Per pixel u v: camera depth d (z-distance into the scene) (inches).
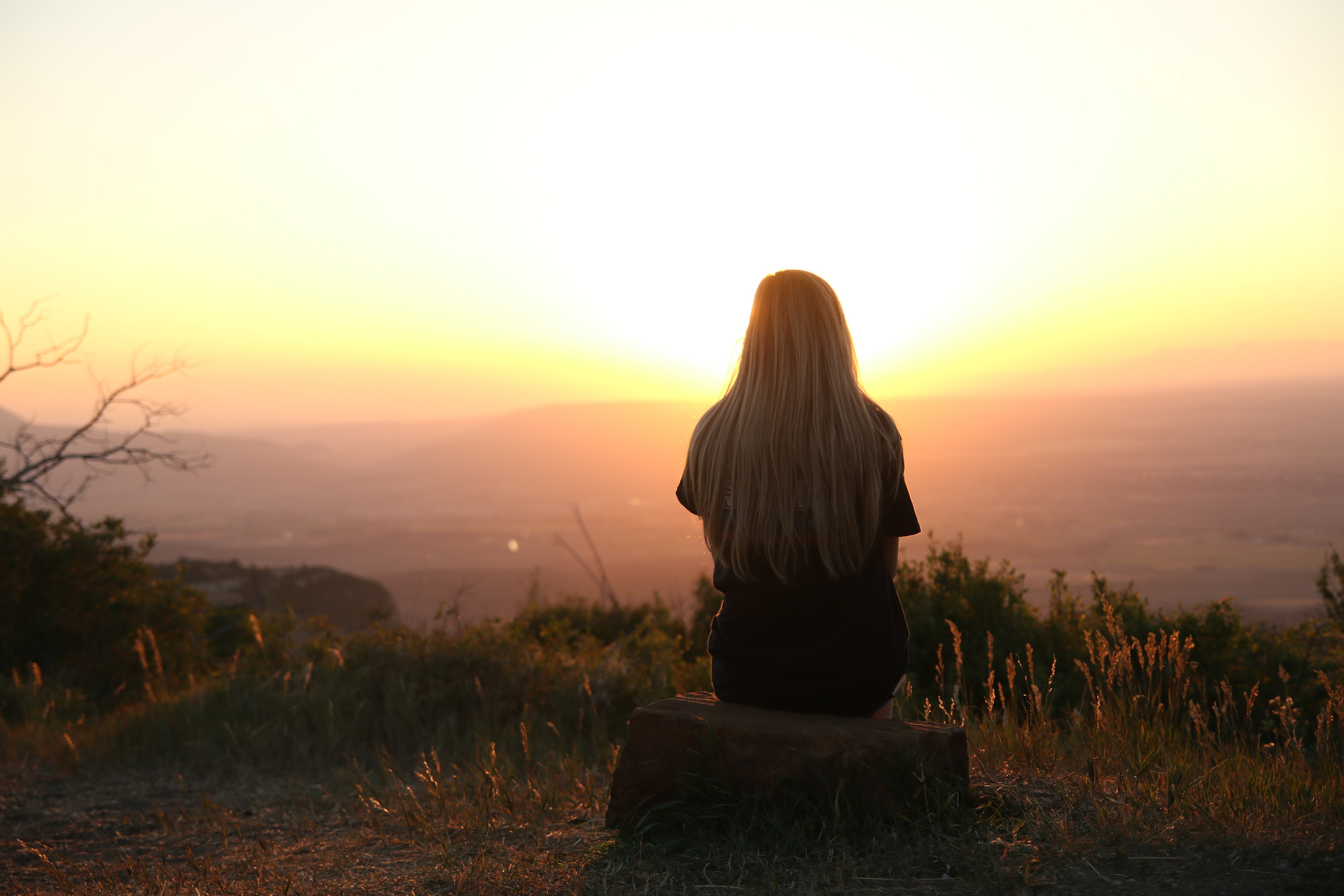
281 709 222.7
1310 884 73.9
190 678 309.1
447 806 137.9
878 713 99.8
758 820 92.8
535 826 120.3
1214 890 74.4
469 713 225.9
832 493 92.1
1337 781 101.3
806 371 94.3
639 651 293.1
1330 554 257.3
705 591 354.9
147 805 173.9
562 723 222.1
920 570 244.1
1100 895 75.2
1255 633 235.5
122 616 421.7
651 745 100.3
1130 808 95.2
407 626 269.7
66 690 313.6
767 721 95.8
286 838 138.3
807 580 95.0
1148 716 135.7
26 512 432.8
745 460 94.8
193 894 105.7
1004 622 220.2
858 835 89.5
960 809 91.8
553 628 323.3
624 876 88.9
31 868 132.3
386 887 98.9
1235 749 126.5
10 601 403.9
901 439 95.5
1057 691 189.3
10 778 202.1
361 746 212.8
